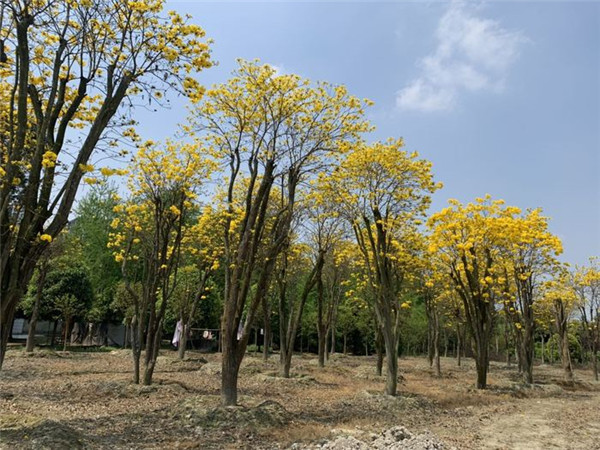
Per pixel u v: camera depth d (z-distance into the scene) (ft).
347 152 36.94
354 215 46.03
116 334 108.17
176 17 24.00
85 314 84.53
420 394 46.19
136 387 37.19
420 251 54.60
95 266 97.19
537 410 43.34
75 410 29.53
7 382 39.58
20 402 30.71
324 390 45.70
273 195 50.24
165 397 35.32
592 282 78.89
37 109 22.57
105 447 21.45
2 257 19.45
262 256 40.37
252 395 38.83
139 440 23.34
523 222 54.95
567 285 78.43
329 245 56.65
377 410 36.88
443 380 65.67
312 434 25.77
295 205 49.83
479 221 53.21
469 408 41.47
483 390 53.88
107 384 38.75
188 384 42.80
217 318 98.63
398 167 42.78
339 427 29.32
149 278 41.45
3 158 23.13
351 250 63.36
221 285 102.06
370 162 43.06
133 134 25.86
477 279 56.90
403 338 121.60
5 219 19.92
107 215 103.81
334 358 96.07
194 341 107.34
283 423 28.19
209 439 24.08
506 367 103.40
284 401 37.83
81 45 22.89
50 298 78.43
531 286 65.10
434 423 33.58
